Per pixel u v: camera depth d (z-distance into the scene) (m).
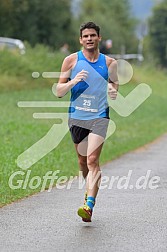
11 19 70.62
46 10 75.19
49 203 14.77
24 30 73.44
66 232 12.23
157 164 21.08
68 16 78.25
